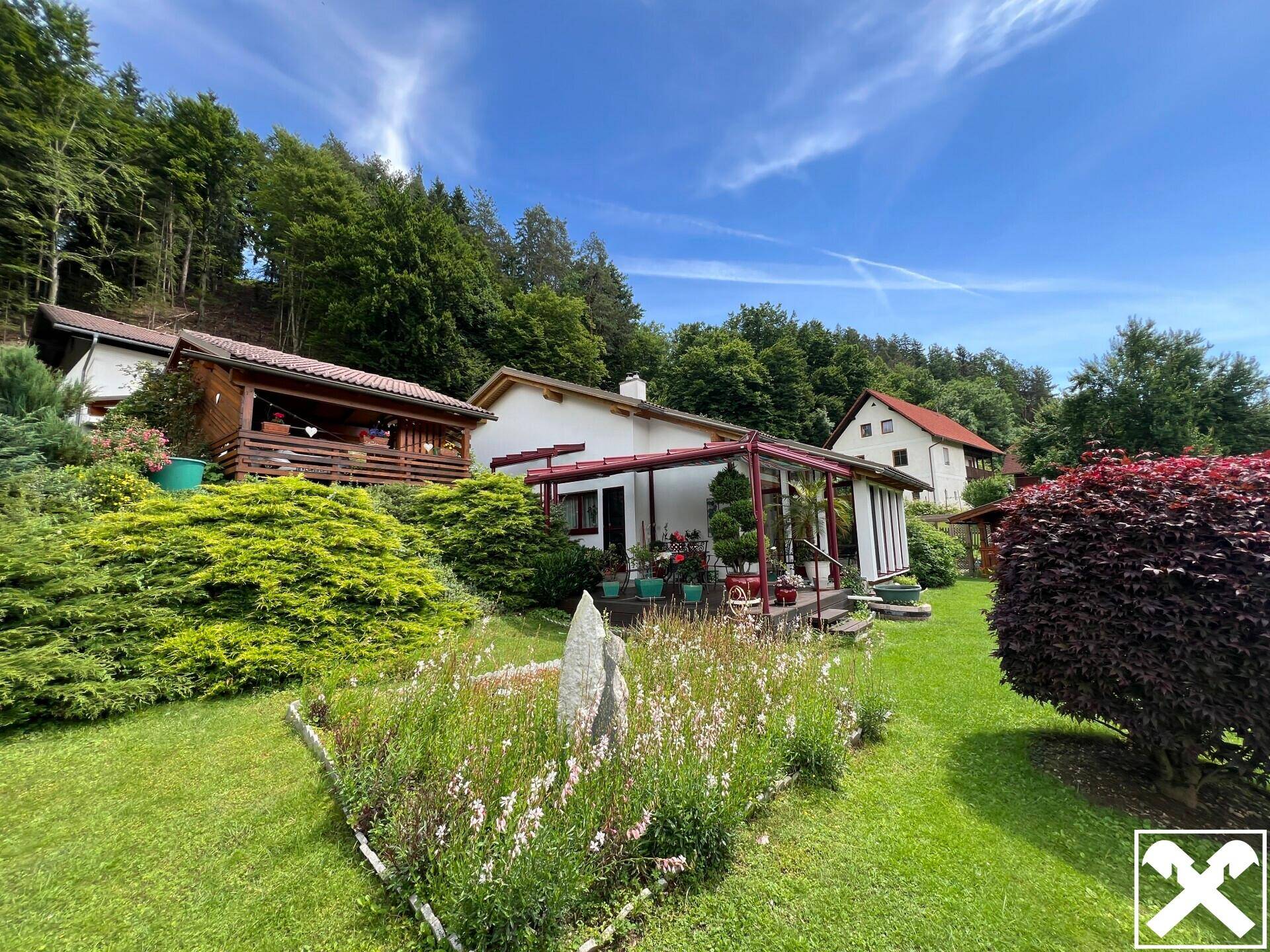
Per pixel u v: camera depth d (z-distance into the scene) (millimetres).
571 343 29844
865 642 7961
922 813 3576
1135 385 22844
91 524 5602
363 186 34750
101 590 5055
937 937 2529
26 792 3547
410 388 12906
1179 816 3580
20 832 3160
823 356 41312
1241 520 3482
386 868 2764
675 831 2902
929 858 3102
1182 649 3492
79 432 7688
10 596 4480
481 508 9602
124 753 4074
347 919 2555
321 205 28141
